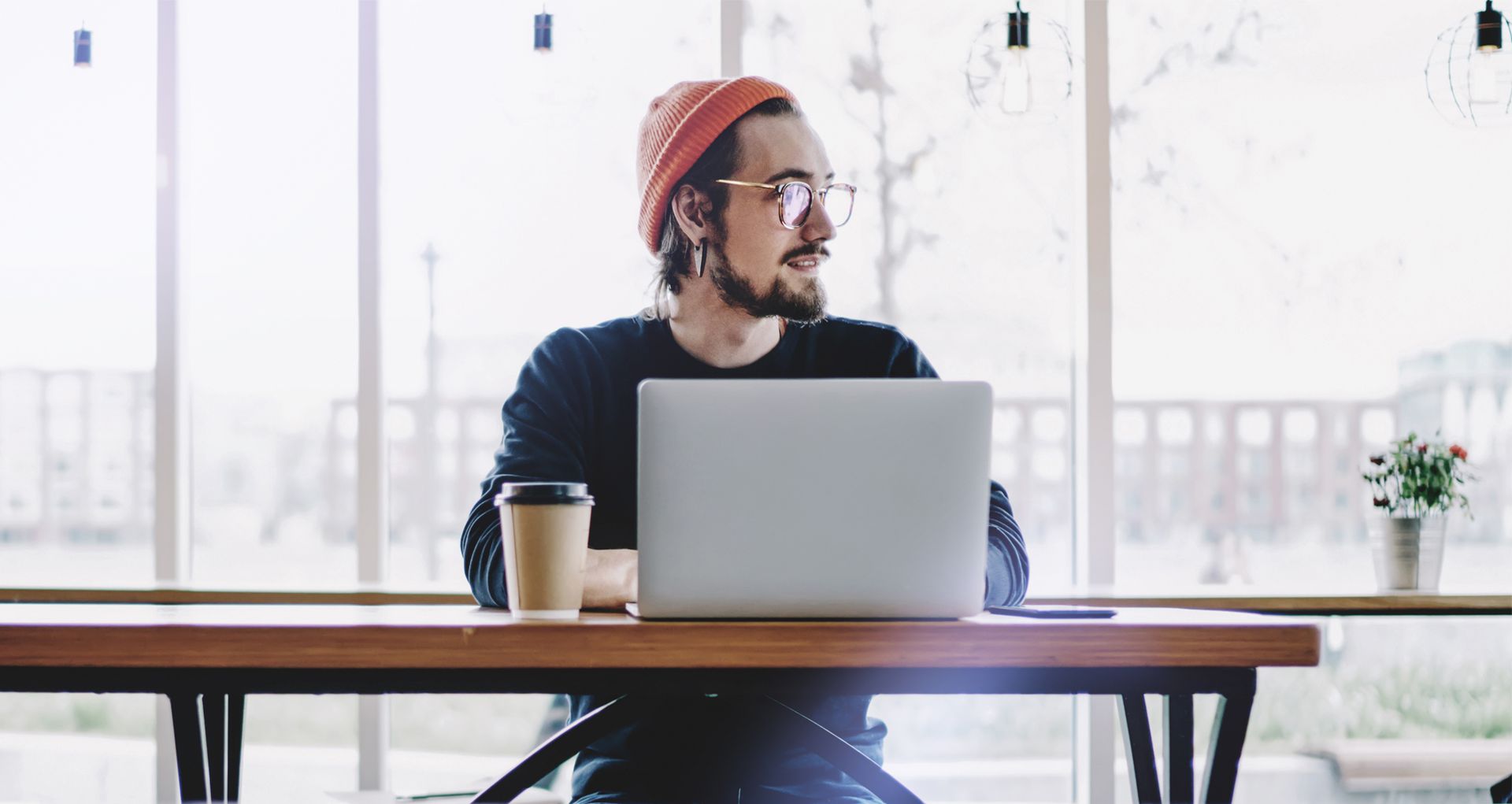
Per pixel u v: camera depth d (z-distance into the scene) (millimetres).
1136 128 3166
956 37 3166
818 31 3162
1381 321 3168
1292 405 3158
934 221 3158
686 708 1672
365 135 3090
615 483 1954
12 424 3109
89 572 3111
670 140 2098
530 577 1260
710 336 2088
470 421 3131
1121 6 3164
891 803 1276
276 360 3115
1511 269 3160
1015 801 3074
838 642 1124
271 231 3121
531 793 2818
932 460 1236
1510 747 3000
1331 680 3029
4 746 2992
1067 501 3164
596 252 3129
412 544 3127
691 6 3152
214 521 3119
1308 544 3146
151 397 3115
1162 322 3158
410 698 3016
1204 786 1218
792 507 1229
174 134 3078
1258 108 3176
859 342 2145
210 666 1101
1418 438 3139
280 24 3141
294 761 2984
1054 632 1134
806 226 2104
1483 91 2998
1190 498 3146
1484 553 3145
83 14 3135
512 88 3131
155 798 2998
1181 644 1142
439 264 3127
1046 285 3164
